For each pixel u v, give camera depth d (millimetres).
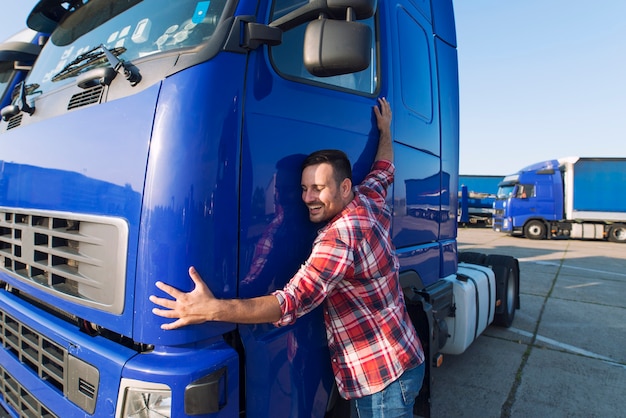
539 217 18016
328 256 1500
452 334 3570
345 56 1515
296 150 1674
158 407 1302
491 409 3311
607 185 17156
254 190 1507
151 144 1399
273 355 1536
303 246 1707
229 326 1436
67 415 1573
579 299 6891
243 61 1511
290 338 1618
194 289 1342
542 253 13164
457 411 3273
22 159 2010
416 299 2383
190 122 1364
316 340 1739
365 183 1923
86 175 1615
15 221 2014
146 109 1454
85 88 1794
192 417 1299
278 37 1552
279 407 1551
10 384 2025
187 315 1321
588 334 5133
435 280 2902
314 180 1616
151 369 1319
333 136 1851
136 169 1433
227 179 1421
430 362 2309
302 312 1465
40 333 1768
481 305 3994
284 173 1621
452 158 3188
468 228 25422
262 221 1535
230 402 1390
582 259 11742
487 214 25453
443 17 3238
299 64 1813
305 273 1484
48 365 1752
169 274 1346
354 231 1574
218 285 1393
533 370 4066
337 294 1697
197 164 1357
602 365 4199
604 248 15055
